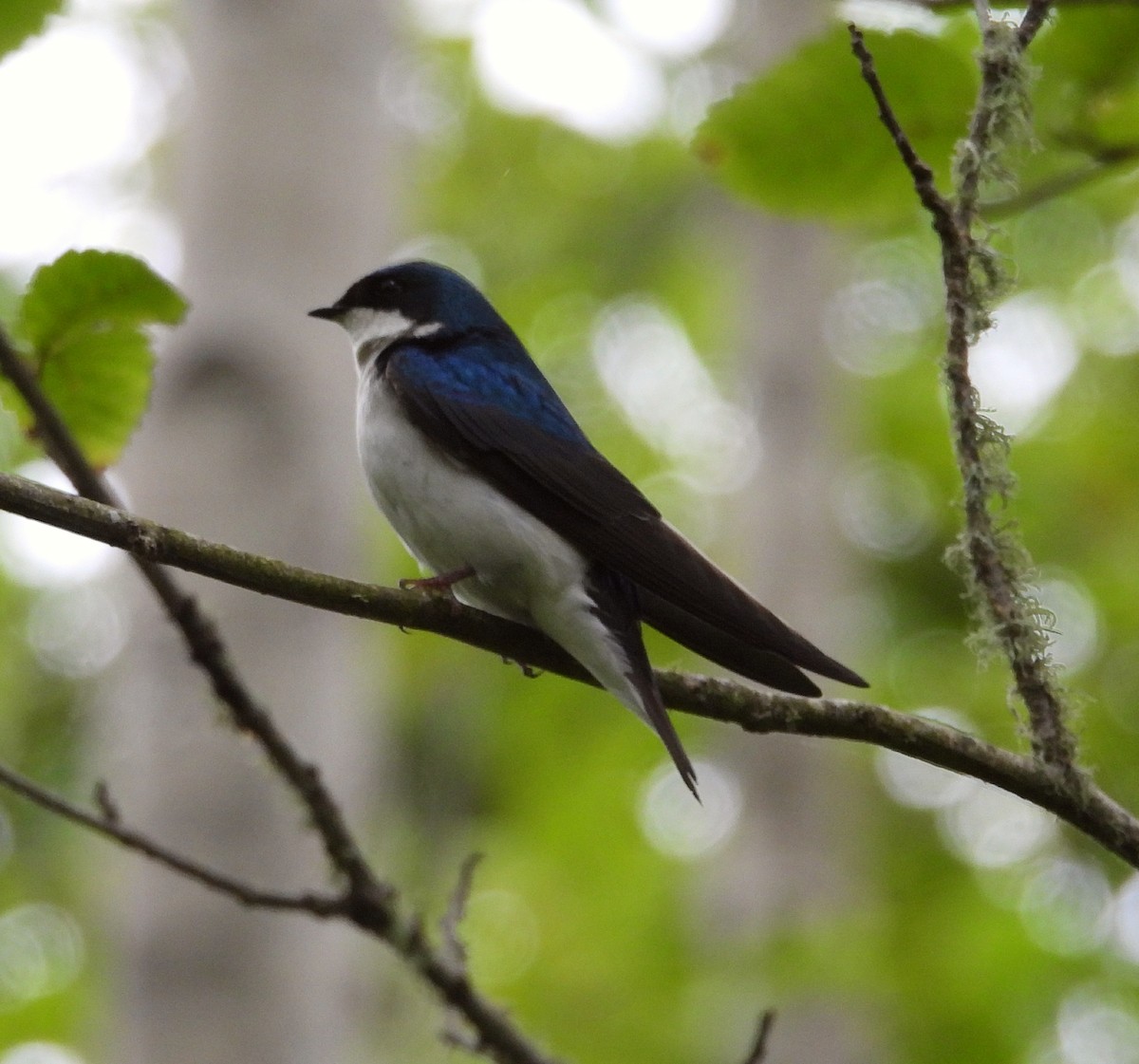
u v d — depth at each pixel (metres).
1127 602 17.53
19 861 18.30
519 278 22.30
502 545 7.16
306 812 6.60
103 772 13.22
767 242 18.48
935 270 20.92
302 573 5.76
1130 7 5.89
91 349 6.52
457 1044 6.95
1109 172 6.25
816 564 17.53
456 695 19.06
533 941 13.88
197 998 9.38
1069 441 18.81
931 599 20.62
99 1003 14.07
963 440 5.46
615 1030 12.49
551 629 7.09
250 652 9.95
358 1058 10.19
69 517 5.23
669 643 17.53
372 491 7.74
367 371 8.10
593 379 21.83
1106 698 17.66
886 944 12.71
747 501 17.98
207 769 9.57
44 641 19.22
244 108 11.20
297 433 10.61
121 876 10.73
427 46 21.34
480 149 21.98
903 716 5.76
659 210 21.97
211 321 10.69
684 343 22.27
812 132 6.34
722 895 15.86
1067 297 19.44
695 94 21.33
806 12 19.52
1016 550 5.59
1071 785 5.54
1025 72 5.51
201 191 11.09
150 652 9.78
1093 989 14.15
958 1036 13.05
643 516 7.18
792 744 16.25
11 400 6.47
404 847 13.80
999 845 16.50
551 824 16.31
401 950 6.70
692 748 17.72
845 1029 14.08
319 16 11.44
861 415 20.30
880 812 18.34
